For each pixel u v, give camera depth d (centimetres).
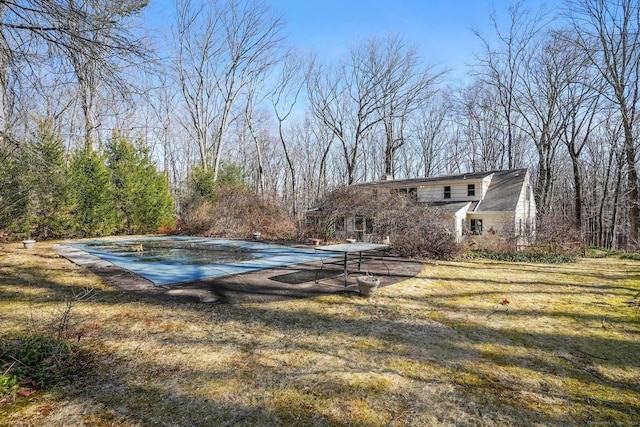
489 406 255
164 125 2570
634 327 440
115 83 491
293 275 745
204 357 332
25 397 253
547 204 2048
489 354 352
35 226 1345
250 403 254
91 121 1752
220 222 1716
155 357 330
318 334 401
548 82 1845
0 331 386
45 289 592
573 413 247
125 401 253
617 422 236
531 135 2002
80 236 1526
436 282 699
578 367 324
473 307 527
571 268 891
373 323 444
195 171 2006
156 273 739
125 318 446
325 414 241
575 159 1873
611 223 2306
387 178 2252
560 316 484
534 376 305
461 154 3047
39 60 462
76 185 1481
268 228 1711
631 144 1582
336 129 2577
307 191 3172
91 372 296
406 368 317
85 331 397
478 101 2400
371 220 1493
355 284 662
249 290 605
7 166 793
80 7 416
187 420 231
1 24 416
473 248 1236
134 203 1714
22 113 535
